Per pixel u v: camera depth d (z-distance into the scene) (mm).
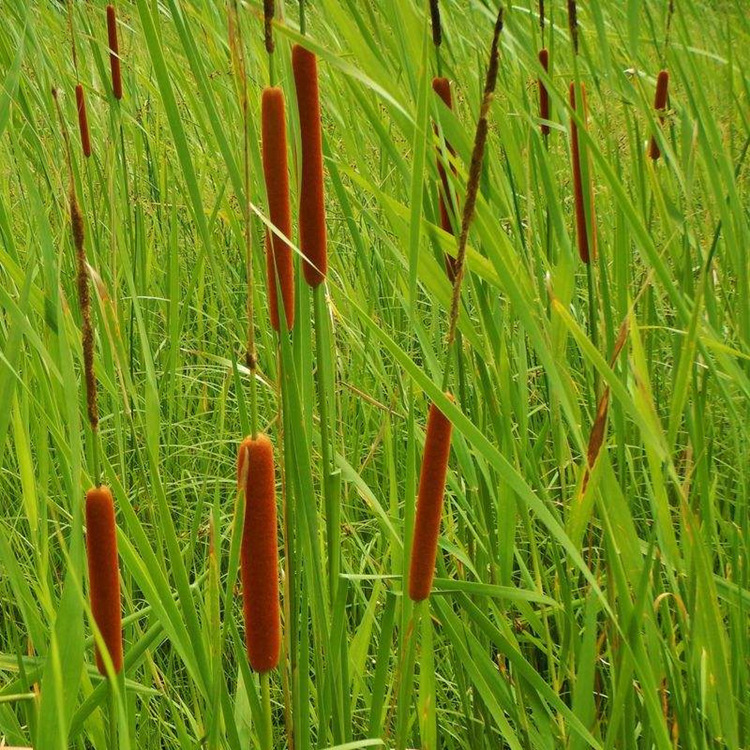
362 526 2518
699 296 1718
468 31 2213
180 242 3559
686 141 2066
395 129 3154
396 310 2928
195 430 3010
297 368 1724
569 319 1685
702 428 1898
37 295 1875
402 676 1703
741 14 2244
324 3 1673
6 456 2648
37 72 2215
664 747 1734
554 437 1958
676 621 2088
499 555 1891
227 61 2086
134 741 1760
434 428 1620
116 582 1514
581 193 1873
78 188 1967
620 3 2324
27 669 1746
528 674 1783
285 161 1613
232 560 1616
